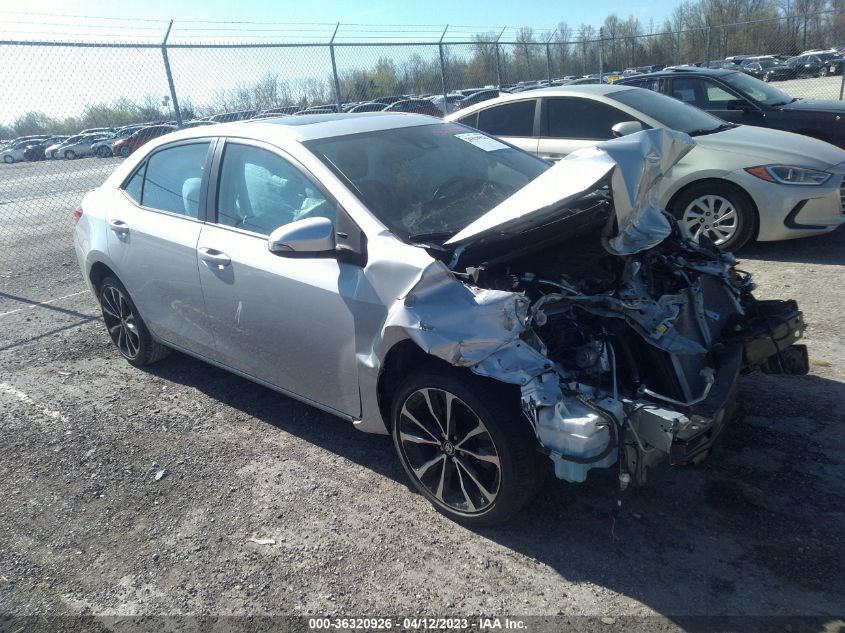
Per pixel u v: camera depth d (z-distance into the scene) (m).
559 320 2.86
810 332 4.54
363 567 2.79
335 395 3.30
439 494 3.03
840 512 2.84
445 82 13.12
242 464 3.62
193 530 3.11
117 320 5.01
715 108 8.14
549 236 3.28
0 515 3.36
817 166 5.80
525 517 2.99
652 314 2.88
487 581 2.65
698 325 3.17
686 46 19.89
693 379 2.90
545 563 2.72
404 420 3.06
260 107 10.42
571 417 2.44
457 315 2.63
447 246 2.91
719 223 6.24
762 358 3.22
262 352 3.60
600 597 2.52
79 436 4.05
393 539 2.94
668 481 3.15
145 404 4.41
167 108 9.62
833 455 3.21
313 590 2.69
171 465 3.67
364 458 3.59
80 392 4.67
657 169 3.05
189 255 3.84
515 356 2.57
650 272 3.24
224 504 3.29
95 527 3.20
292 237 2.92
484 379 2.73
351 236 3.09
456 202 3.43
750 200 6.00
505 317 2.58
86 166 10.80
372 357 3.01
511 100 7.41
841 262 5.87
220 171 3.82
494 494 2.79
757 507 2.92
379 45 11.63
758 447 3.33
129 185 4.55
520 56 15.62
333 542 2.95
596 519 2.95
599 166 2.63
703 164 6.13
